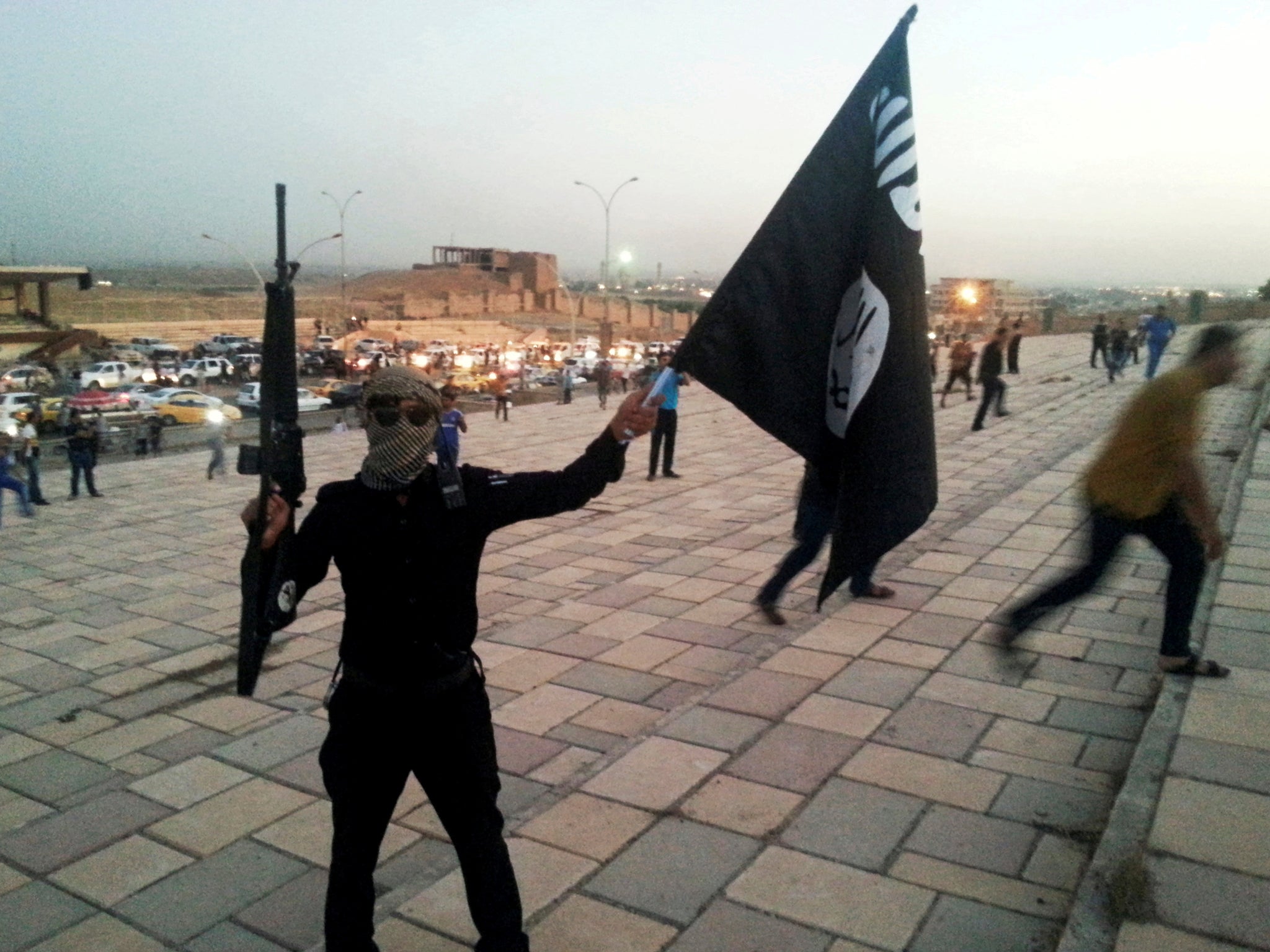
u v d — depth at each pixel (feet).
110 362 137.69
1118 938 8.29
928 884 10.34
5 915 11.03
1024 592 20.67
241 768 14.73
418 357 173.78
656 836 11.40
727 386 9.50
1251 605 16.60
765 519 31.89
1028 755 13.17
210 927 10.77
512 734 15.37
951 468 37.78
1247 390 53.21
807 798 12.16
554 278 441.27
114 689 19.43
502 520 7.64
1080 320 156.66
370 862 7.55
